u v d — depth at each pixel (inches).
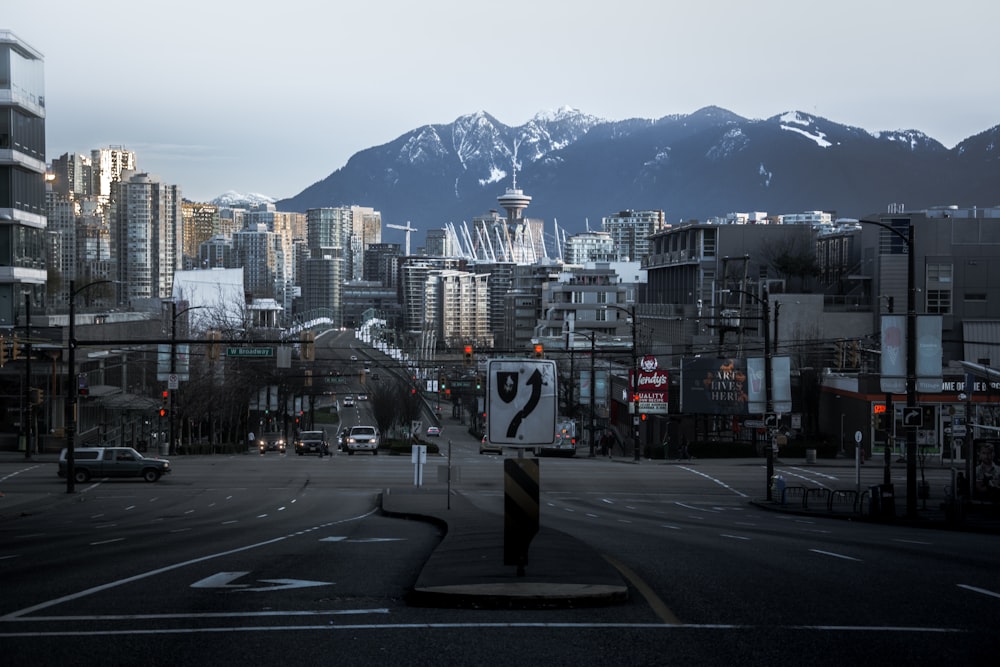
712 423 3171.8
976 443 1407.5
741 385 2770.7
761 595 530.6
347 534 1003.9
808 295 3848.4
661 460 2810.0
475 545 701.3
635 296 6924.2
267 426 4830.2
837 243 4773.6
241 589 557.0
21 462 2469.2
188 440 3344.0
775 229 4830.2
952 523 1254.3
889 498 1387.8
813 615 474.6
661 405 2775.6
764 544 869.8
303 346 1760.6
